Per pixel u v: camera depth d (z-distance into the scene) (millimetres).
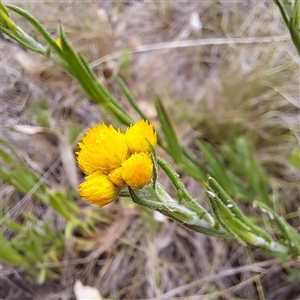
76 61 104
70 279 149
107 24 190
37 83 179
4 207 159
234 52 173
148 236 151
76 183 159
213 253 151
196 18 186
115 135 69
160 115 123
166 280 148
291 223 149
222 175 138
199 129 171
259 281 134
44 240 148
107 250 153
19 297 149
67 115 178
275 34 167
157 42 192
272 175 161
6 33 102
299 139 155
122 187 71
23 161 167
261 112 164
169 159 166
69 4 179
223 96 170
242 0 181
